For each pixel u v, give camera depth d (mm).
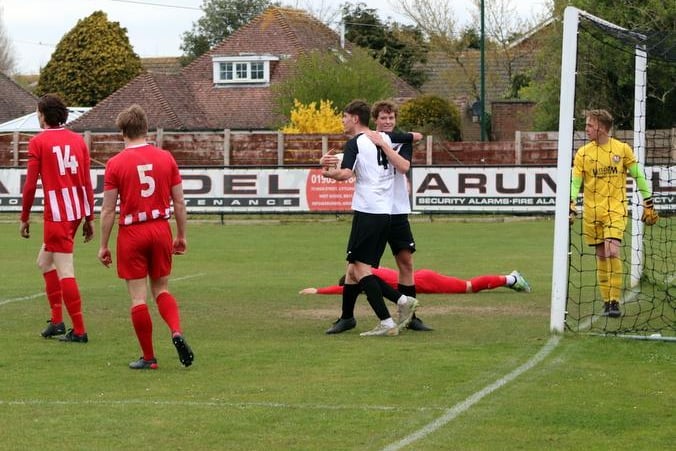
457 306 23484
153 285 16438
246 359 17125
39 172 18703
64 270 18812
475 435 12523
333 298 25234
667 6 62344
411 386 15031
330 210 54062
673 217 43219
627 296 25156
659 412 13609
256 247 41469
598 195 21719
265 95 96688
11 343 18719
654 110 65750
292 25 104250
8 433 12625
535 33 102375
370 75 83688
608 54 62156
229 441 12297
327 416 13383
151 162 16031
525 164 56906
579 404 13992
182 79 99688
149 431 12719
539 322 21094
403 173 19266
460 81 115875
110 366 16609
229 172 54219
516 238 44781
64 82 112812
